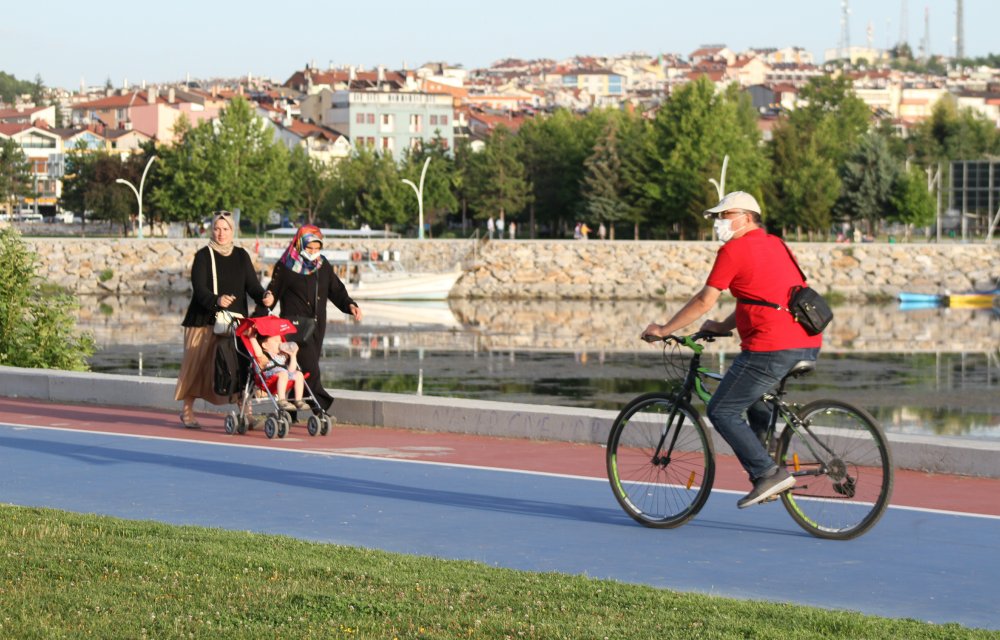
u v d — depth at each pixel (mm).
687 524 12125
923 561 10672
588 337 68938
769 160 141125
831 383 47500
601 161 139500
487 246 115562
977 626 8891
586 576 9836
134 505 12961
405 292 104750
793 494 11672
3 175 186875
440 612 8586
